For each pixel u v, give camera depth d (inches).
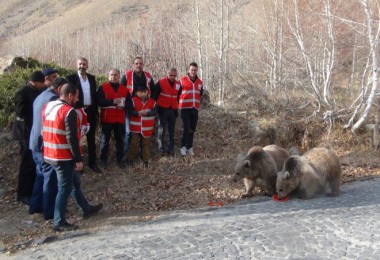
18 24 3440.0
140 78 376.8
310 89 594.2
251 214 270.5
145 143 378.6
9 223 271.4
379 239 223.6
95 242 233.5
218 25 775.7
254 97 544.1
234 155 428.5
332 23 505.7
